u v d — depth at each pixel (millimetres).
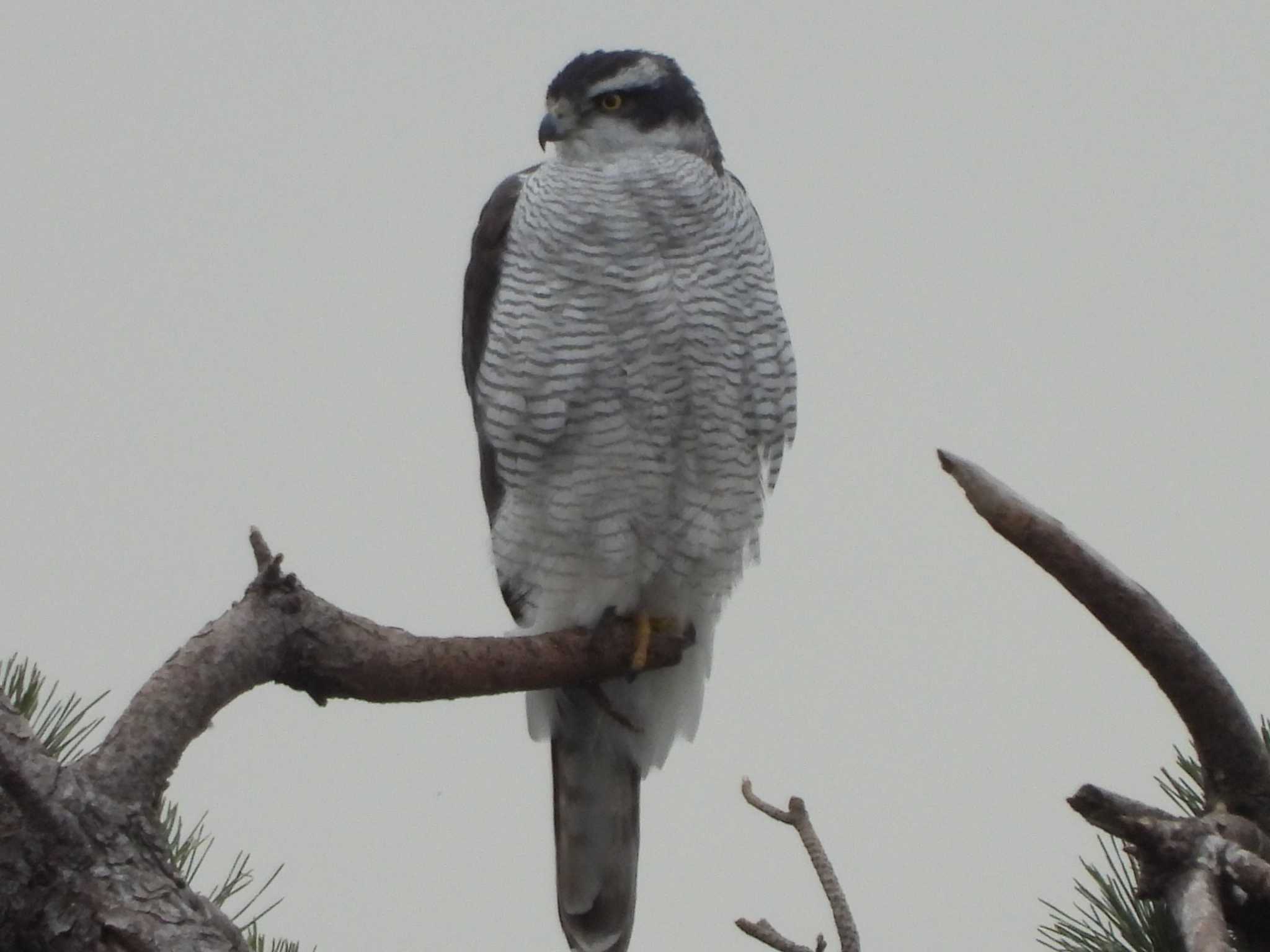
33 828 5324
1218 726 6039
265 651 6395
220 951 5250
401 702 7051
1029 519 5934
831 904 6000
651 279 10352
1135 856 5508
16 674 5945
